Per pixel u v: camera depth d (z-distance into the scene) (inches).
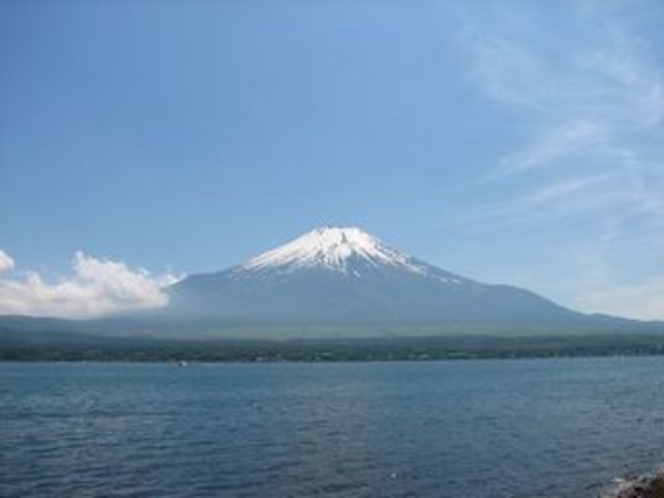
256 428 3818.9
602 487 2369.6
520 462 2780.5
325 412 4648.1
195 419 4274.1
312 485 2390.5
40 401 5521.7
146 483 2407.7
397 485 2394.2
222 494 2266.2
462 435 3513.8
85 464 2728.8
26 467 2657.5
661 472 2472.9
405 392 6284.5
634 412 4468.5
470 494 2277.3
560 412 4522.6
